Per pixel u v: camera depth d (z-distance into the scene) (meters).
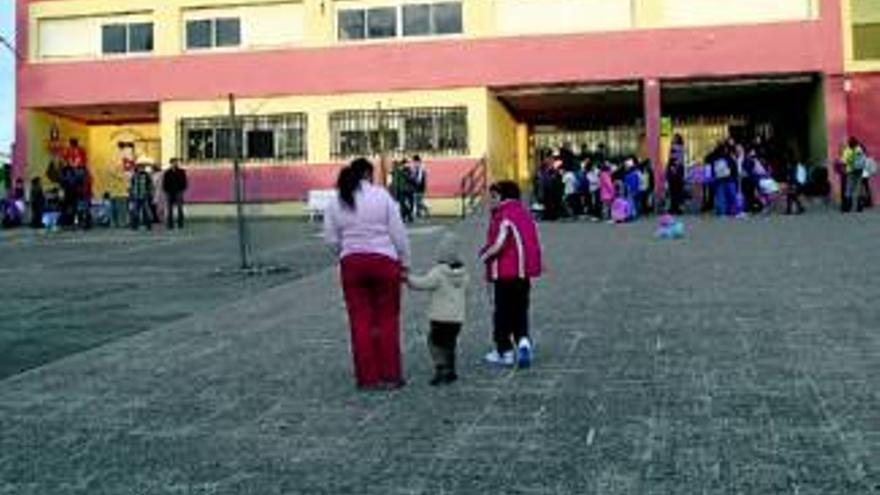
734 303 11.79
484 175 30.94
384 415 7.46
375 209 8.27
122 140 36.75
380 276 8.26
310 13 32.38
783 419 6.97
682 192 26.77
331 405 7.82
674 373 8.45
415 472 6.13
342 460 6.42
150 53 33.41
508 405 7.62
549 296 12.80
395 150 31.73
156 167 30.17
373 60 31.98
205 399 8.16
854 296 11.95
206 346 10.46
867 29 29.92
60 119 35.28
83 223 29.23
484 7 31.39
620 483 5.79
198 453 6.68
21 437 7.20
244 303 13.37
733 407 7.32
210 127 32.94
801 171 27.56
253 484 6.01
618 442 6.57
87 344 10.81
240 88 32.69
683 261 15.80
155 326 11.84
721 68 30.23
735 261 15.55
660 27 30.52
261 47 32.78
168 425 7.41
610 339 9.99
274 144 32.53
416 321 11.55
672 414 7.19
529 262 8.94
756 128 34.41
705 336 9.96
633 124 35.50
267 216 32.34
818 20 29.95
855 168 26.25
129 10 33.47
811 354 8.99
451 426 7.10
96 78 33.53
